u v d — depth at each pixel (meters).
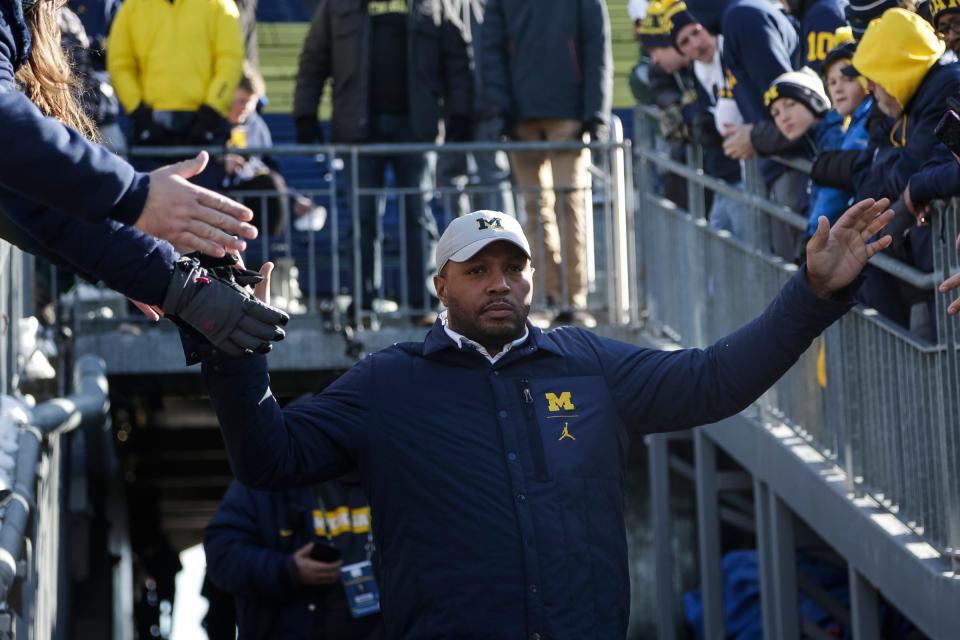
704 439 10.84
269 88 16.77
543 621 5.12
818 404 8.55
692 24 10.13
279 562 8.20
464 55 12.18
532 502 5.22
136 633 14.53
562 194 12.12
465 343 5.45
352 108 12.02
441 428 5.32
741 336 5.40
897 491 7.33
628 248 12.14
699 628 11.89
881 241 5.20
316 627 8.21
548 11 12.07
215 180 11.66
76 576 11.62
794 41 9.35
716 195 10.61
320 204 15.60
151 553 14.56
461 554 5.18
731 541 12.96
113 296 12.53
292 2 16.91
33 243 4.67
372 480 5.37
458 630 5.14
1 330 8.14
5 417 7.67
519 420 5.34
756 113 9.24
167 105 11.63
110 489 12.79
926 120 6.85
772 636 9.52
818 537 9.49
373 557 8.14
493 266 5.42
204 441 13.73
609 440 5.39
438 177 12.56
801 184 9.32
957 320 6.59
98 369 11.05
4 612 5.62
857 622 7.88
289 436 5.30
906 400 7.17
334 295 11.80
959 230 6.48
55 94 4.62
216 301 4.42
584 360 5.51
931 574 6.67
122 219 4.14
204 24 11.70
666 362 5.49
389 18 12.14
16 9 4.21
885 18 6.97
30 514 7.24
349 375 5.52
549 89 12.07
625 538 5.41
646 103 12.30
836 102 8.08
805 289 5.30
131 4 11.77
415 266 12.12
